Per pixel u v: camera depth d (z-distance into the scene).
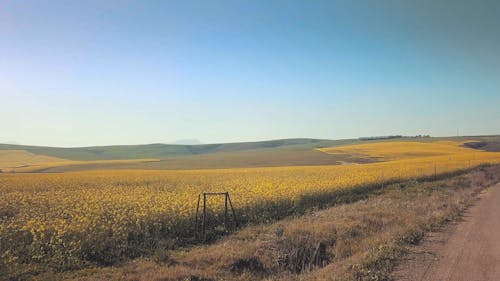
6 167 98.75
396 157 86.44
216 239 13.07
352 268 8.88
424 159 67.12
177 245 12.09
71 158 134.62
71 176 39.78
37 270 9.34
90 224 12.16
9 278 8.70
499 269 9.32
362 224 13.98
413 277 8.71
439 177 37.00
